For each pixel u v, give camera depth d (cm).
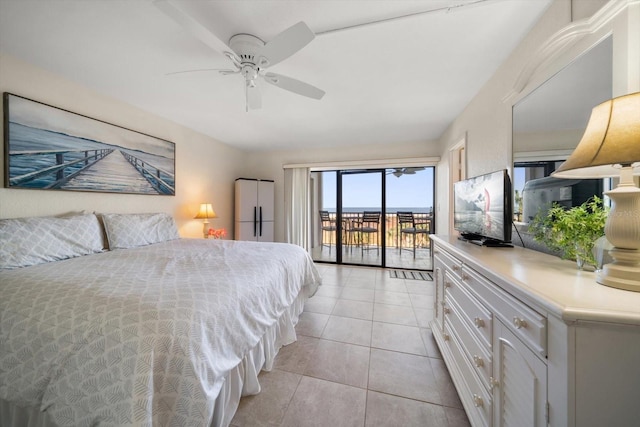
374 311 265
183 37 161
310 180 482
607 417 62
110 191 248
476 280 122
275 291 176
